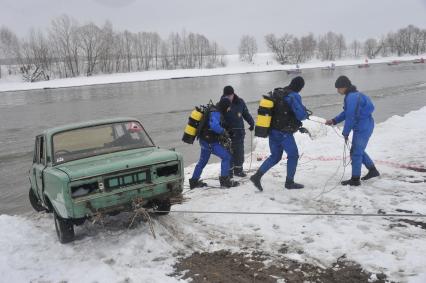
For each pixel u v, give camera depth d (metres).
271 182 8.22
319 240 5.36
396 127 13.30
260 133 7.28
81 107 33.81
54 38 96.75
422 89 32.38
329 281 4.41
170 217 6.72
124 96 42.62
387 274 4.38
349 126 7.11
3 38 103.75
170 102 34.09
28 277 5.04
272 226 5.98
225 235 5.86
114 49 103.56
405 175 7.82
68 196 5.32
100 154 6.35
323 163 9.57
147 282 4.62
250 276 4.65
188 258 5.23
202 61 116.12
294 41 120.94
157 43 113.69
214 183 8.72
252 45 129.38
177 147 16.27
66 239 5.97
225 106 8.41
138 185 5.69
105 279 4.75
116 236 6.02
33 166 7.45
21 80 84.50
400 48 133.00
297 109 7.17
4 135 22.25
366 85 38.09
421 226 5.52
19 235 6.49
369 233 5.40
